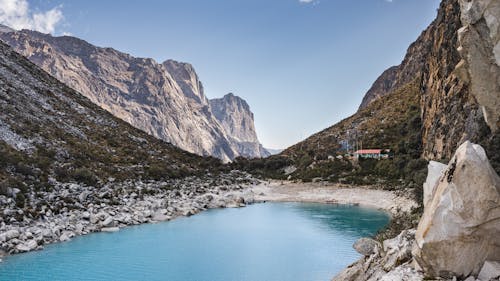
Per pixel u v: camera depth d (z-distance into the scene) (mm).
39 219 37969
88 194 48250
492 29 10734
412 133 96312
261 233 43094
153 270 29344
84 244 35500
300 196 74000
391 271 14641
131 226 44531
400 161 79625
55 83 102062
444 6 70812
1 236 31531
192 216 53719
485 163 12148
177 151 105938
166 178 73500
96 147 73750
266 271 29812
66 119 80500
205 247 36594
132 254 33281
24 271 27562
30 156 53000
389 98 140625
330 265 31609
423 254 12555
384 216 54500
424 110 83562
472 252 12039
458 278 12219
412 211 43344
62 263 29703
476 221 11875
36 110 74375
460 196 12062
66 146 65312
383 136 107062
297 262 32312
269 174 106438
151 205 52500
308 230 45156
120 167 68125
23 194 40875
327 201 68938
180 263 31438
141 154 82750
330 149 117625
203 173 90188
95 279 26781
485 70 11320
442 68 68688
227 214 56156
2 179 41531
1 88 73562
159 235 40938
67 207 42906
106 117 99688
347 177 85625
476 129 49656
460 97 60656
